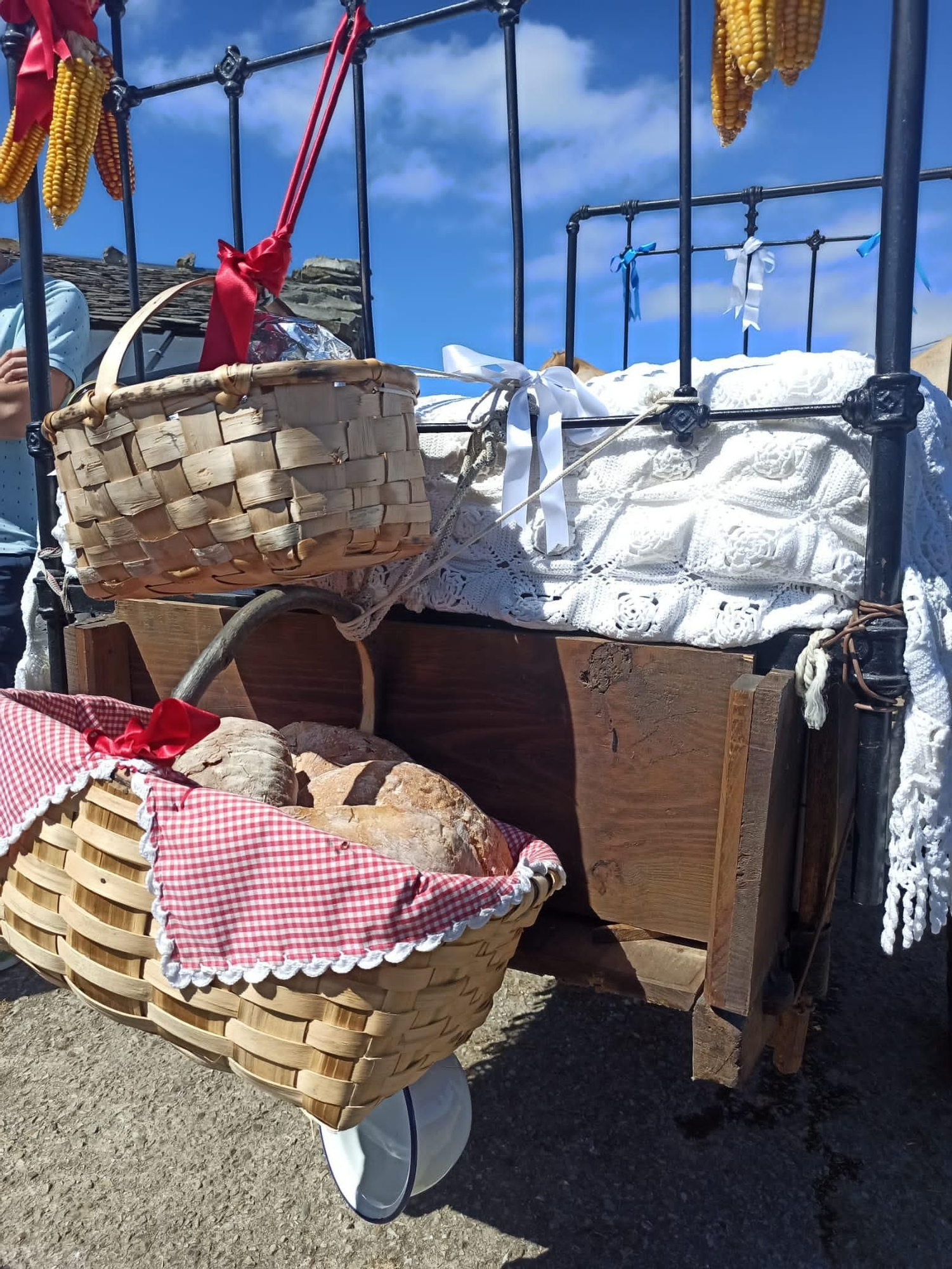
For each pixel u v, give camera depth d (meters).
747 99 1.21
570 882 1.34
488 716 1.38
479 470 1.40
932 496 1.28
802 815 1.38
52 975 1.07
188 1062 1.95
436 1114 1.21
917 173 1.06
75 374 2.27
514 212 1.58
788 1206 1.53
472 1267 1.42
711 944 1.13
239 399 1.02
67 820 0.99
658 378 1.32
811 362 1.22
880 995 2.16
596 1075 1.87
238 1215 1.53
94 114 1.62
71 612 1.79
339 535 1.07
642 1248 1.44
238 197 1.78
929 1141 1.68
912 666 1.10
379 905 0.90
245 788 1.09
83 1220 1.52
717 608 1.22
